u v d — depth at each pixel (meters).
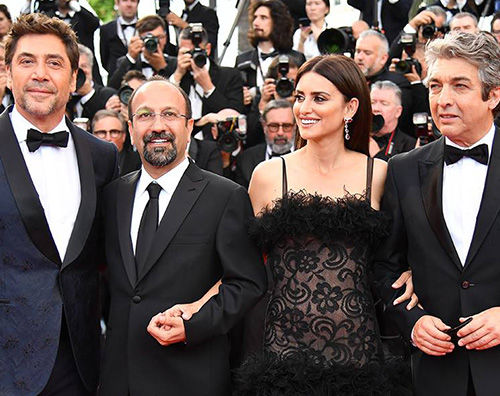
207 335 3.12
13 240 3.24
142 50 6.56
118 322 3.25
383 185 3.39
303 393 3.11
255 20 6.75
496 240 3.00
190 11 7.64
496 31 5.99
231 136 5.50
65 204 3.39
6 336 3.23
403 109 5.82
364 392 3.10
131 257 3.26
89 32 7.48
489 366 2.98
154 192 3.33
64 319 3.31
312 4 7.11
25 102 3.31
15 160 3.31
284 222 3.20
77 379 3.37
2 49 5.54
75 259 3.31
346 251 3.23
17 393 3.21
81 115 6.17
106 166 3.57
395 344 3.88
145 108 3.29
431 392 3.09
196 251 3.26
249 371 3.16
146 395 3.16
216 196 3.33
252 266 3.30
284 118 5.46
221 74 6.21
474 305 3.01
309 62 3.38
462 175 3.12
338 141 3.40
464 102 3.00
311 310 3.19
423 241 3.13
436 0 7.42
